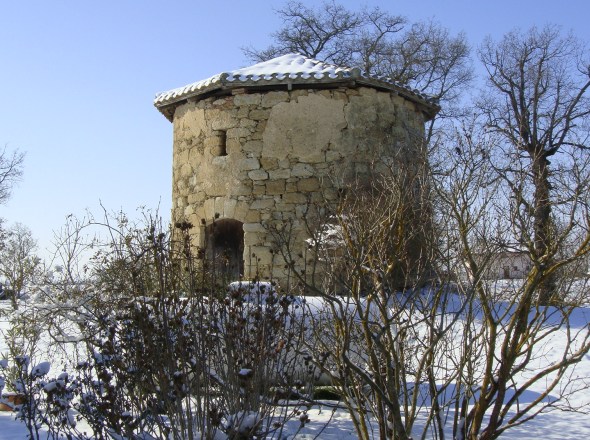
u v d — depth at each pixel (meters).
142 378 4.75
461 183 4.47
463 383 4.94
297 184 11.88
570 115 16.92
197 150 12.74
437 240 4.77
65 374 4.55
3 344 8.04
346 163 11.88
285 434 5.30
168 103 13.26
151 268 5.91
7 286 9.34
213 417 4.08
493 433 4.15
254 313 4.81
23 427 5.64
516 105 17.58
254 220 11.95
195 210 12.66
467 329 4.24
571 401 6.52
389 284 4.29
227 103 12.34
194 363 4.63
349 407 4.35
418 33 24.36
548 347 8.55
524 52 18.53
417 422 5.64
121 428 4.61
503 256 4.91
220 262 6.77
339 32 25.22
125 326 5.11
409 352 5.50
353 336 4.64
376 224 4.54
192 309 4.47
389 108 12.50
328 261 4.53
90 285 6.46
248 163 12.10
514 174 5.16
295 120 12.02
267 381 4.51
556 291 4.51
